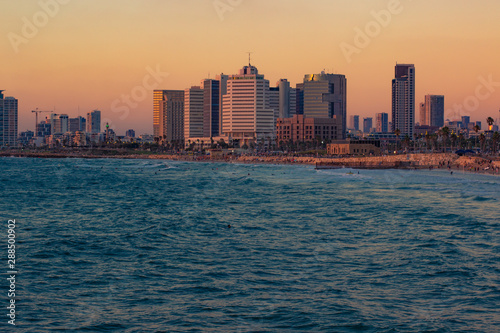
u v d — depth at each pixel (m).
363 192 159.12
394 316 50.22
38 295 56.84
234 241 83.62
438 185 177.75
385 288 58.16
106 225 101.62
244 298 55.50
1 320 49.75
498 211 113.25
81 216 115.62
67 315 51.19
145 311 52.16
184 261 70.81
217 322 49.22
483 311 51.16
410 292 56.75
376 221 101.50
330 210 118.56
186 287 59.38
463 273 63.28
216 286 59.50
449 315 50.28
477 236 84.94
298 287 58.84
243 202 140.00
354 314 50.78
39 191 182.88
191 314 51.25
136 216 114.94
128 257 73.38
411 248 76.69
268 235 88.31
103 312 51.91
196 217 111.69
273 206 128.88
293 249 77.06
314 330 47.31
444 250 75.06
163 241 84.25
